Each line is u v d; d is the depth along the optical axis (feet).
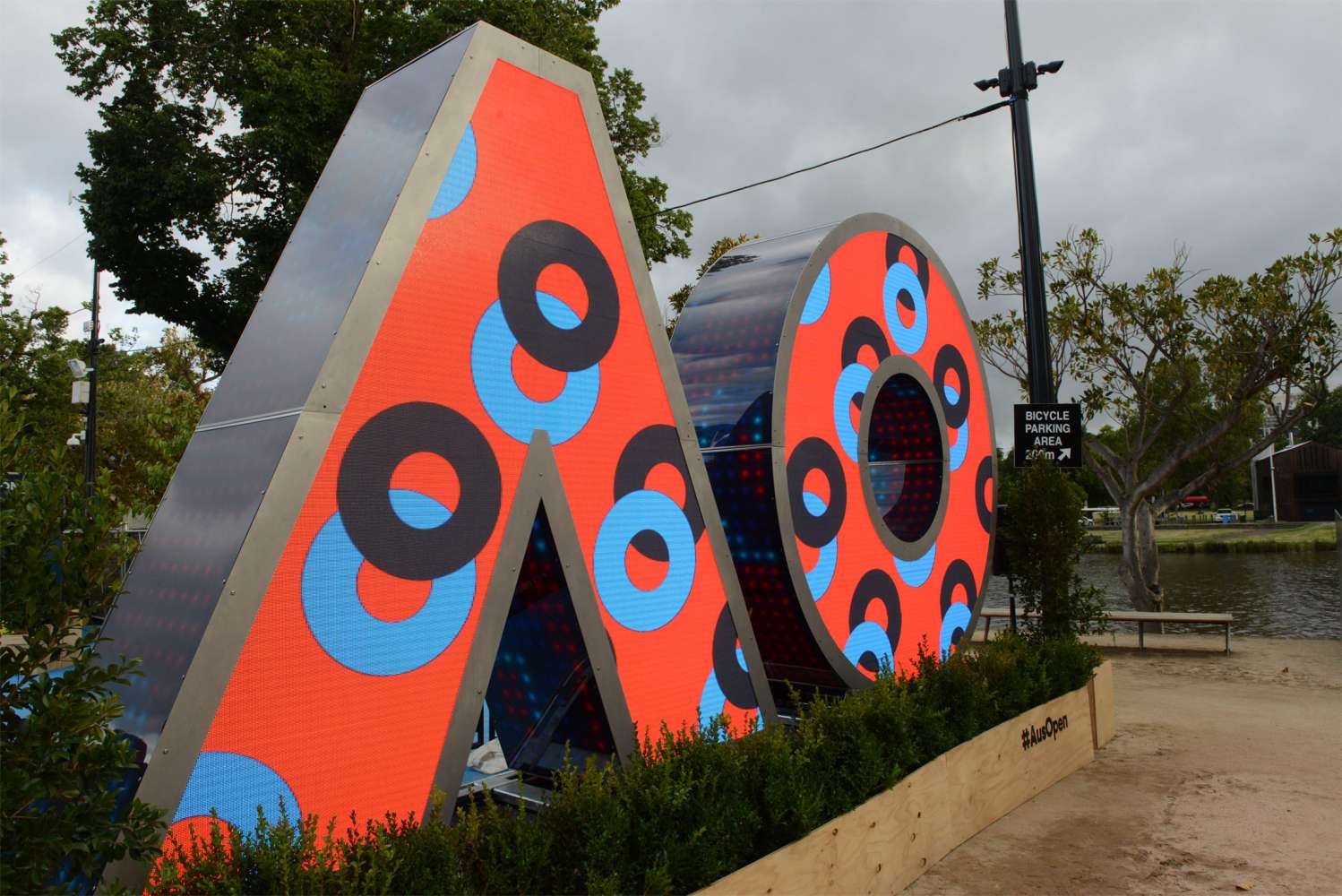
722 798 15.19
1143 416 63.46
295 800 12.83
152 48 63.82
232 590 12.42
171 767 11.62
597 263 18.44
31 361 91.76
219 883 10.72
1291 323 58.44
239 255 64.28
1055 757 25.88
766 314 24.90
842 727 18.65
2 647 9.16
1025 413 33.68
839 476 25.76
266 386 14.74
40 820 8.81
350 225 15.79
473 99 16.51
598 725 17.70
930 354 30.86
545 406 17.04
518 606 18.22
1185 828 21.84
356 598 13.80
